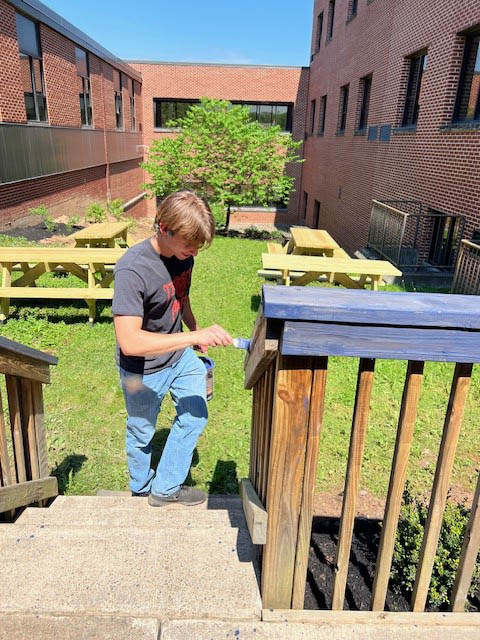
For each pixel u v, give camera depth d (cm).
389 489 153
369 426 390
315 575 203
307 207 2519
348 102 1694
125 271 193
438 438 376
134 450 248
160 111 2672
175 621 155
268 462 161
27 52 1300
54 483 248
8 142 1138
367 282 807
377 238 1137
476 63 880
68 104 1574
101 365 500
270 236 1844
